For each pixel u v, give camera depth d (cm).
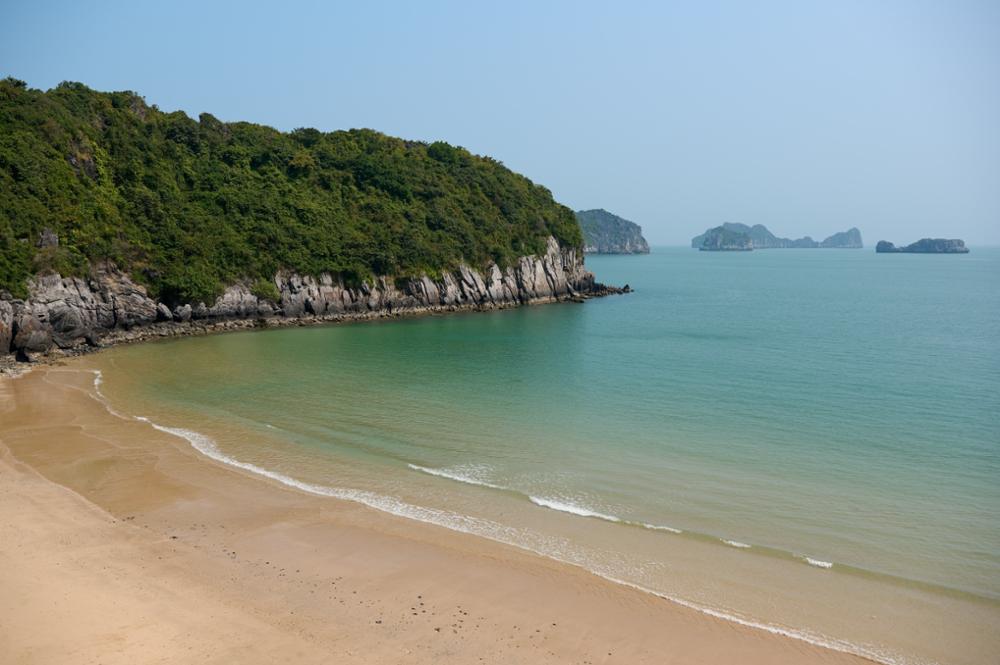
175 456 2659
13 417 3180
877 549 1923
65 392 3706
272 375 4250
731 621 1571
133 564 1752
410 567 1803
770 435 2975
